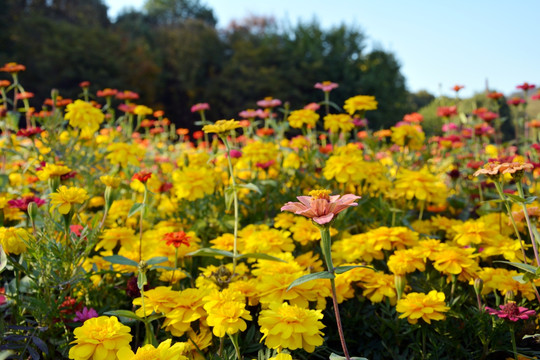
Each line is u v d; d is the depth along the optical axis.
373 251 2.19
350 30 24.61
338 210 1.22
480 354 1.84
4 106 4.14
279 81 21.84
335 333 1.95
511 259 2.17
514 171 1.67
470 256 1.98
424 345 1.75
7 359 1.64
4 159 3.80
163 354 1.27
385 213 2.93
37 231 2.05
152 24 37.78
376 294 1.94
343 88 22.33
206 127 2.06
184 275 2.14
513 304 1.65
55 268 1.94
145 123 5.68
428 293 1.86
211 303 1.56
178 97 23.88
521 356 1.78
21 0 27.19
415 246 2.21
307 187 3.67
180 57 24.20
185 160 3.61
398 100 23.41
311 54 23.19
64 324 1.77
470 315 1.97
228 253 1.98
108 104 4.56
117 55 21.95
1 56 18.73
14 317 1.91
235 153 3.41
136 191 3.50
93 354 1.38
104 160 3.79
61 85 19.92
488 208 3.18
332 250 2.40
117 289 2.16
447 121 4.80
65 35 21.16
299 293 1.74
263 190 3.37
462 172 3.93
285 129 4.41
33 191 3.45
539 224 2.64
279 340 1.43
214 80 23.33
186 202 3.31
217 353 1.60
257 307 1.85
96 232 1.95
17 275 1.88
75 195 1.81
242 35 27.81
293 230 2.55
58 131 3.42
